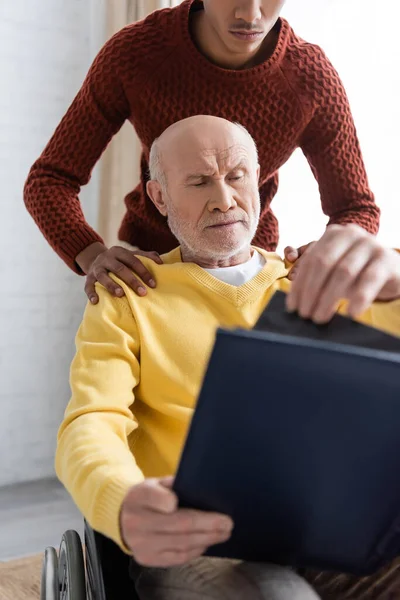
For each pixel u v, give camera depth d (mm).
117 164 2486
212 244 1087
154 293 1087
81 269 1386
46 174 1425
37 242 2701
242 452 588
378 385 557
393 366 548
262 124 1344
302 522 634
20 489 2680
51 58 2668
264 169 1382
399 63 2033
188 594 742
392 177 2068
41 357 2742
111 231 2510
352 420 571
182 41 1304
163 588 779
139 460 1027
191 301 1083
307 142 1424
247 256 1154
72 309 2777
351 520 630
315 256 720
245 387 564
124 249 1151
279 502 618
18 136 2637
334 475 601
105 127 1419
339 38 2133
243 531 646
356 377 555
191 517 618
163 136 1121
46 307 2734
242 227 1097
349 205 1410
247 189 1095
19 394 2717
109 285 1085
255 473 599
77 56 2711
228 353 558
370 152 2092
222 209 1071
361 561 662
